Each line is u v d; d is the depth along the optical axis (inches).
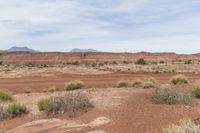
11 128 474.0
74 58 6688.0
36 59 6609.3
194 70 2108.8
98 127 415.8
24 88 1180.5
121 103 535.2
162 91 537.3
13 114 550.6
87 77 1662.2
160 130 373.7
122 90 716.0
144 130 381.1
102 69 2346.2
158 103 510.6
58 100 530.0
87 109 507.2
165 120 413.4
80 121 455.5
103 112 482.9
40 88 1179.3
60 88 1115.9
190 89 628.7
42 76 1814.7
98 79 1502.2
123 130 390.3
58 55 6766.7
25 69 2554.1
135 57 6904.5
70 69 2347.4
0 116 538.3
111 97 604.7
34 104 655.8
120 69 2292.1
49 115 512.4
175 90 550.3
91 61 6269.7
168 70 2097.7
